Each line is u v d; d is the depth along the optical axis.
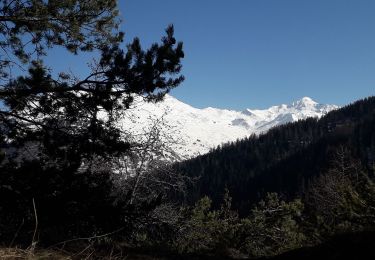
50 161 8.49
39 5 8.02
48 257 4.38
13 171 7.65
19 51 8.66
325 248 7.05
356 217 11.75
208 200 21.92
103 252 6.58
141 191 15.08
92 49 8.97
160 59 8.44
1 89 8.24
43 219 7.35
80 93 8.62
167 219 14.04
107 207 8.11
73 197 7.80
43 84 8.32
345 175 20.56
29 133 8.29
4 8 8.07
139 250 8.40
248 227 19.69
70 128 8.77
